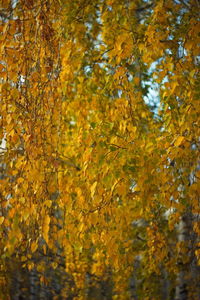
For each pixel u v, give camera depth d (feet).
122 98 9.17
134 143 8.58
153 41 8.64
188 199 9.45
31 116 8.69
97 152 8.37
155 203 11.00
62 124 10.24
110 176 8.36
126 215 9.95
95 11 13.28
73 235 8.91
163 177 8.73
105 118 10.67
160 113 11.28
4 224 9.19
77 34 12.39
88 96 11.78
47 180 8.52
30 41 9.49
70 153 12.29
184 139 8.19
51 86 8.85
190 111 8.34
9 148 9.22
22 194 8.63
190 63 8.91
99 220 8.51
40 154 8.64
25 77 8.65
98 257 11.84
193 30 8.52
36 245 8.44
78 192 8.77
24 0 9.07
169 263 13.19
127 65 9.02
